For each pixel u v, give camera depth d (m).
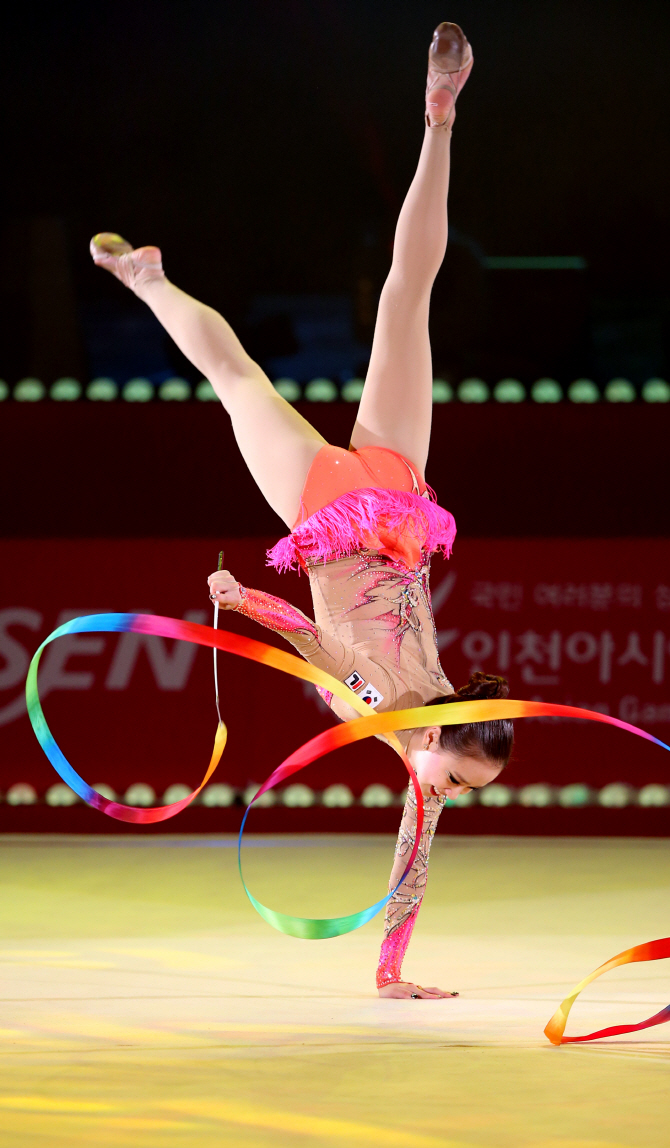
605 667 14.30
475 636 14.34
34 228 17.33
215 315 8.14
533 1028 5.69
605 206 17.23
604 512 15.07
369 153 17.30
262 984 6.81
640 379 17.31
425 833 6.71
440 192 7.11
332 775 14.27
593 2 16.84
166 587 14.44
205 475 15.27
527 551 14.50
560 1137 3.99
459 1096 4.46
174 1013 5.93
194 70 17.12
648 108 17.03
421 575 6.91
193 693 14.28
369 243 17.38
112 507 15.29
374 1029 5.62
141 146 17.31
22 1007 6.02
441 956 7.78
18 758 14.15
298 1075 4.73
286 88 17.11
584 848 13.56
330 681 5.59
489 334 17.28
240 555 14.48
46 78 17.08
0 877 11.41
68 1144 3.88
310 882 11.27
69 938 8.34
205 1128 4.05
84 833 14.25
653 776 14.17
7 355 17.38
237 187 17.39
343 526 6.77
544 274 17.25
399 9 16.88
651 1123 4.15
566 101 17.16
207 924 9.05
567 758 14.19
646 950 5.43
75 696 14.26
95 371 17.66
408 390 7.32
